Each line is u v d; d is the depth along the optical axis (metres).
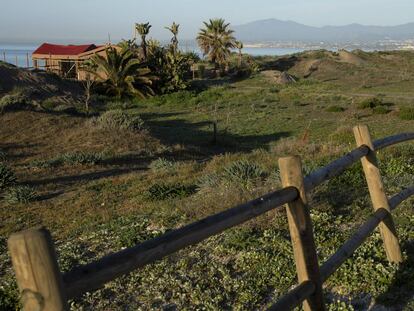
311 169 10.88
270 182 10.28
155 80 57.81
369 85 65.00
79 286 1.81
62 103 44.50
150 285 5.69
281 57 97.19
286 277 5.27
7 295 5.80
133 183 16.19
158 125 40.97
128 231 8.25
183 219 8.73
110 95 55.56
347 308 4.37
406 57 91.88
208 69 88.12
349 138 22.23
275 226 7.07
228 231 6.98
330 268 3.58
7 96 34.78
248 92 59.69
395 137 5.34
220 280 5.52
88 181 19.27
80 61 65.38
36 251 1.59
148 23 61.81
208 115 45.44
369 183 4.80
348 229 6.66
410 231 5.75
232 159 17.53
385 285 4.62
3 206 15.16
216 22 79.56
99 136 29.00
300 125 38.31
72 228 10.59
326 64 84.25
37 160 24.67
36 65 67.25
